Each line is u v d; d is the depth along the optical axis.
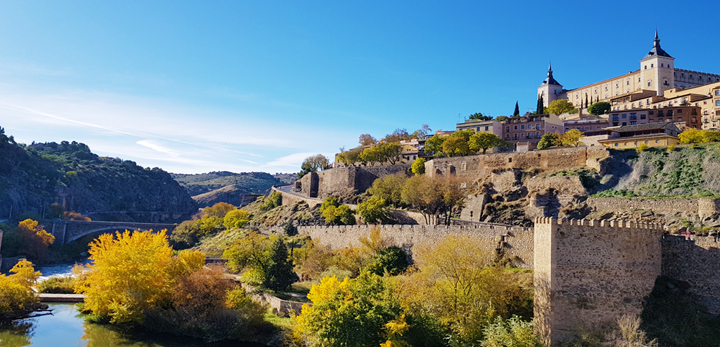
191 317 77.19
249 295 84.19
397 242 96.50
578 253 49.66
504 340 49.41
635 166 116.38
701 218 85.12
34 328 80.50
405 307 59.88
